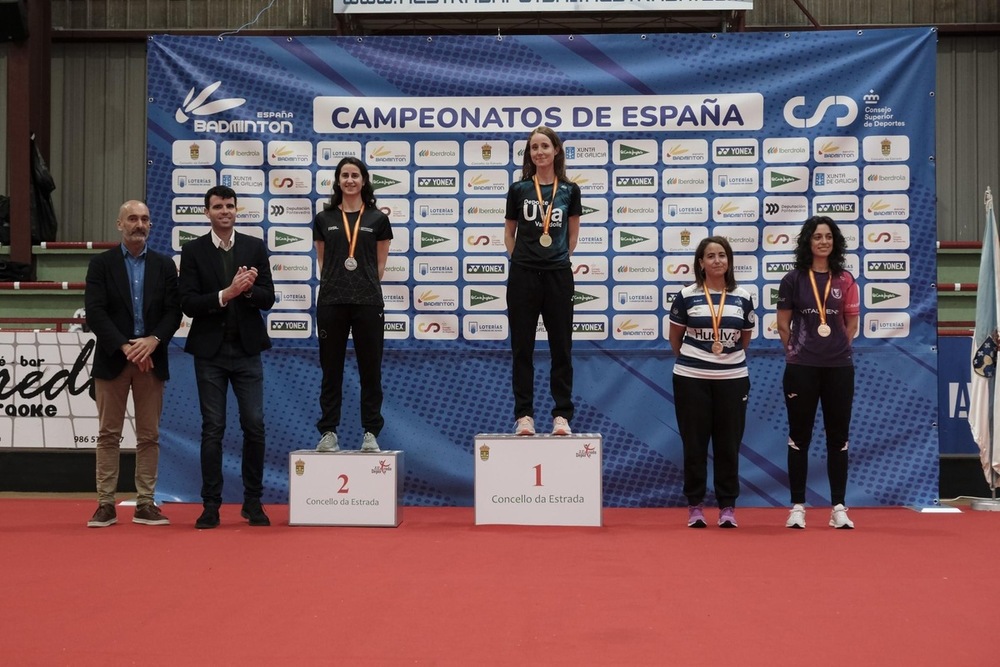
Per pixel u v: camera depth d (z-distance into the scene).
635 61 5.86
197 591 3.16
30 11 9.84
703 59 5.85
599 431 5.80
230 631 2.63
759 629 2.67
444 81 5.89
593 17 10.14
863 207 5.80
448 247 5.88
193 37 5.93
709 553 3.99
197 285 4.90
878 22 10.59
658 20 10.23
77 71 10.98
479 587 3.23
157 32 10.82
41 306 8.51
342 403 5.84
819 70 5.82
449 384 5.85
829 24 10.59
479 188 5.89
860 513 5.47
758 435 5.79
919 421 5.74
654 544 4.25
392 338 5.88
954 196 10.79
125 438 6.23
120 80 10.99
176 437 5.87
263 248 5.05
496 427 5.83
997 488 6.08
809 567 3.65
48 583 3.30
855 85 5.81
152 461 4.96
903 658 2.38
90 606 2.94
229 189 4.94
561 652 2.42
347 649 2.45
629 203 5.84
